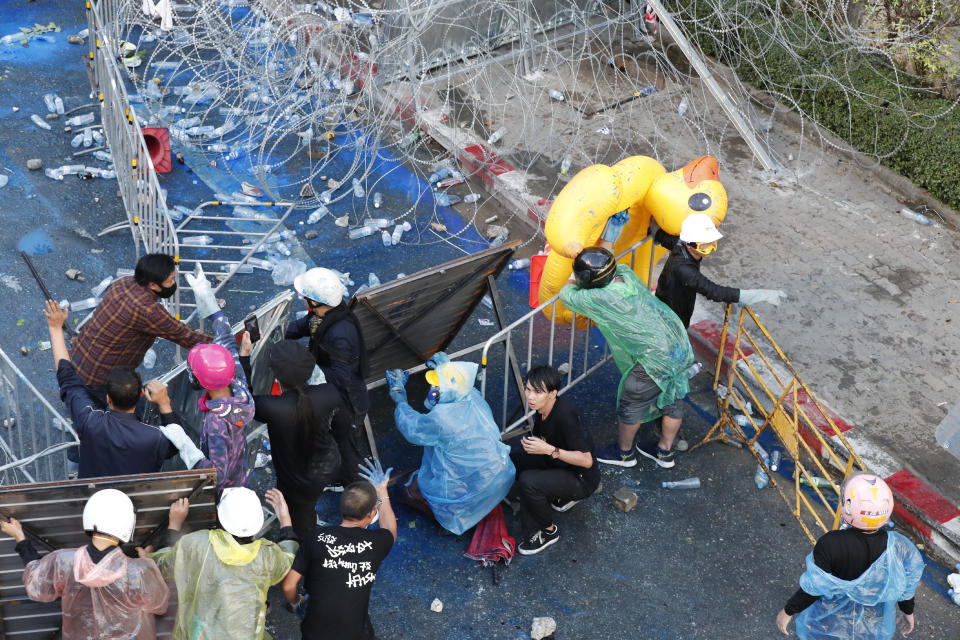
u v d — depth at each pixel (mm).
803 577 4750
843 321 7820
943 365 7414
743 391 7258
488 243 9008
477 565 5996
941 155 8898
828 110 9938
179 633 4508
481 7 10734
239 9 11422
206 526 4926
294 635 5473
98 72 9336
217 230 8898
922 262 8477
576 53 11500
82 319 7750
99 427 4812
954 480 6445
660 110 10648
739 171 9664
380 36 10477
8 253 8352
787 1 10977
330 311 5562
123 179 8586
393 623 5629
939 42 9648
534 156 9836
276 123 10086
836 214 9070
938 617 5730
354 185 9430
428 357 7012
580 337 7914
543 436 5863
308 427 5094
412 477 6227
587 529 6270
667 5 11531
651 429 7055
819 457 6785
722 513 6410
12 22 11844
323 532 4621
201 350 4883
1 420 6766
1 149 9656
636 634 5613
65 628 4379
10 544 4555
